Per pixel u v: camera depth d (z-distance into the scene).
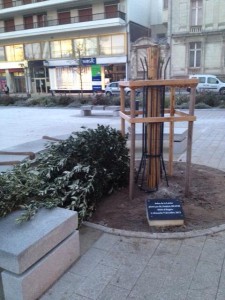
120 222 3.73
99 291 2.64
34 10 36.59
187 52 31.19
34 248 2.49
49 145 5.13
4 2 38.66
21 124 13.58
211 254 3.10
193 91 4.00
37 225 2.76
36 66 38.53
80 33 34.69
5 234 2.62
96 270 2.91
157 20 38.09
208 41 30.20
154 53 4.07
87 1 33.09
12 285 2.45
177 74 31.94
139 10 35.06
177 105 17.08
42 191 3.36
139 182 4.79
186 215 3.83
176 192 4.47
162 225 3.59
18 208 3.08
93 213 3.97
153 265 2.96
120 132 4.89
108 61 33.72
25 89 40.59
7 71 40.97
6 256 2.39
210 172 5.45
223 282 2.70
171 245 3.26
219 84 25.11
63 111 18.88
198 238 3.38
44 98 23.52
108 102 20.58
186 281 2.73
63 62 36.34
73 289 2.68
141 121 4.01
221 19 29.28
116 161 4.54
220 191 4.54
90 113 16.02
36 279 2.54
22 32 37.16
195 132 9.81
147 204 3.76
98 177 4.09
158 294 2.59
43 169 3.96
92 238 3.44
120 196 4.43
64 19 35.59
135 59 32.38
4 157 5.50
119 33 32.81
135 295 2.59
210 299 2.51
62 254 2.83
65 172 3.90
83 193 3.75
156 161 4.46
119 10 32.41
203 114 14.91
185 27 30.72
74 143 4.36
